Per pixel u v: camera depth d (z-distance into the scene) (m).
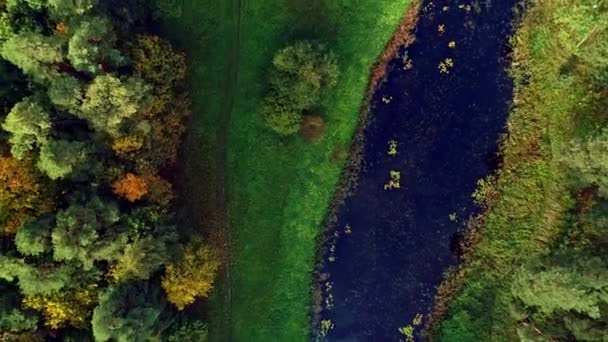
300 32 69.25
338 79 69.62
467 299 69.38
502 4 69.31
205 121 69.75
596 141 59.91
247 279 70.19
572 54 67.25
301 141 69.94
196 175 69.31
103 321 56.47
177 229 64.75
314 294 70.25
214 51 69.75
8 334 56.22
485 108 69.56
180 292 61.81
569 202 66.62
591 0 63.16
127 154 59.78
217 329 69.38
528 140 69.12
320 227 70.50
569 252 63.69
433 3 69.75
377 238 70.38
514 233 68.94
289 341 70.00
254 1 69.62
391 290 70.12
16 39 54.59
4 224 56.75
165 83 62.66
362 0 69.38
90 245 56.75
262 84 69.62
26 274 55.34
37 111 55.00
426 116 70.06
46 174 57.09
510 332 67.81
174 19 68.44
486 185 69.50
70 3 56.28
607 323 59.12
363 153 70.31
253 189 70.38
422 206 70.06
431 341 69.50
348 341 70.00
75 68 56.28
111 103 56.09
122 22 61.34
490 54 69.44
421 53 69.94
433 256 69.94
